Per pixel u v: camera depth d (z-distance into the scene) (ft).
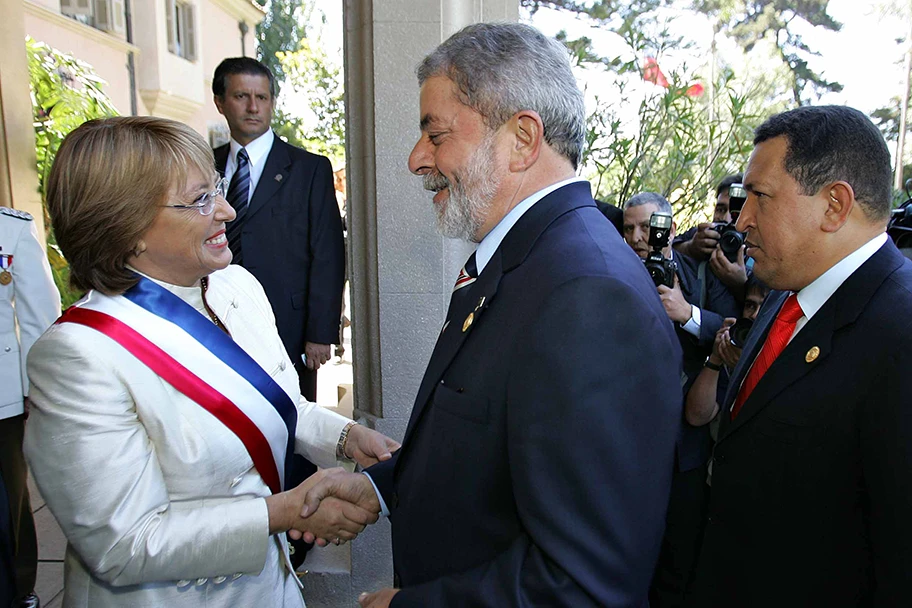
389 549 8.42
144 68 28.86
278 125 28.14
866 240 3.79
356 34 7.82
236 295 4.42
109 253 3.63
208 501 3.84
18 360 7.88
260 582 4.17
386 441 4.76
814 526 3.69
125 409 3.55
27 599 7.88
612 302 2.79
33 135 12.01
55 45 23.66
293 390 4.58
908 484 3.19
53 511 3.47
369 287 8.20
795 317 4.05
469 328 3.27
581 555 2.67
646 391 2.77
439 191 3.67
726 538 4.14
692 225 9.84
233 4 35.32
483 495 3.12
